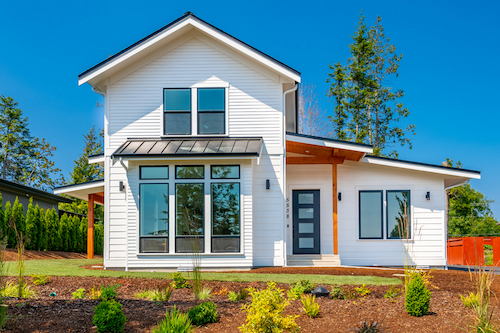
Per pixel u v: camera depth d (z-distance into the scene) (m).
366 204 16.42
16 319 6.41
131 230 13.56
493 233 40.28
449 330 6.48
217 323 6.98
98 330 6.12
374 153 34.50
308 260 15.59
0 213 17.53
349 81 36.41
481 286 6.68
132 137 14.84
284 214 14.74
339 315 7.34
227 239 13.49
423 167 15.64
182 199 13.62
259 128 14.91
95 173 40.34
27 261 14.74
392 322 6.91
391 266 15.95
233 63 15.08
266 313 5.98
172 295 9.05
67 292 9.23
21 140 51.22
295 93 17.27
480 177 15.22
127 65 15.05
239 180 13.64
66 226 22.94
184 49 15.13
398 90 36.72
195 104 14.98
